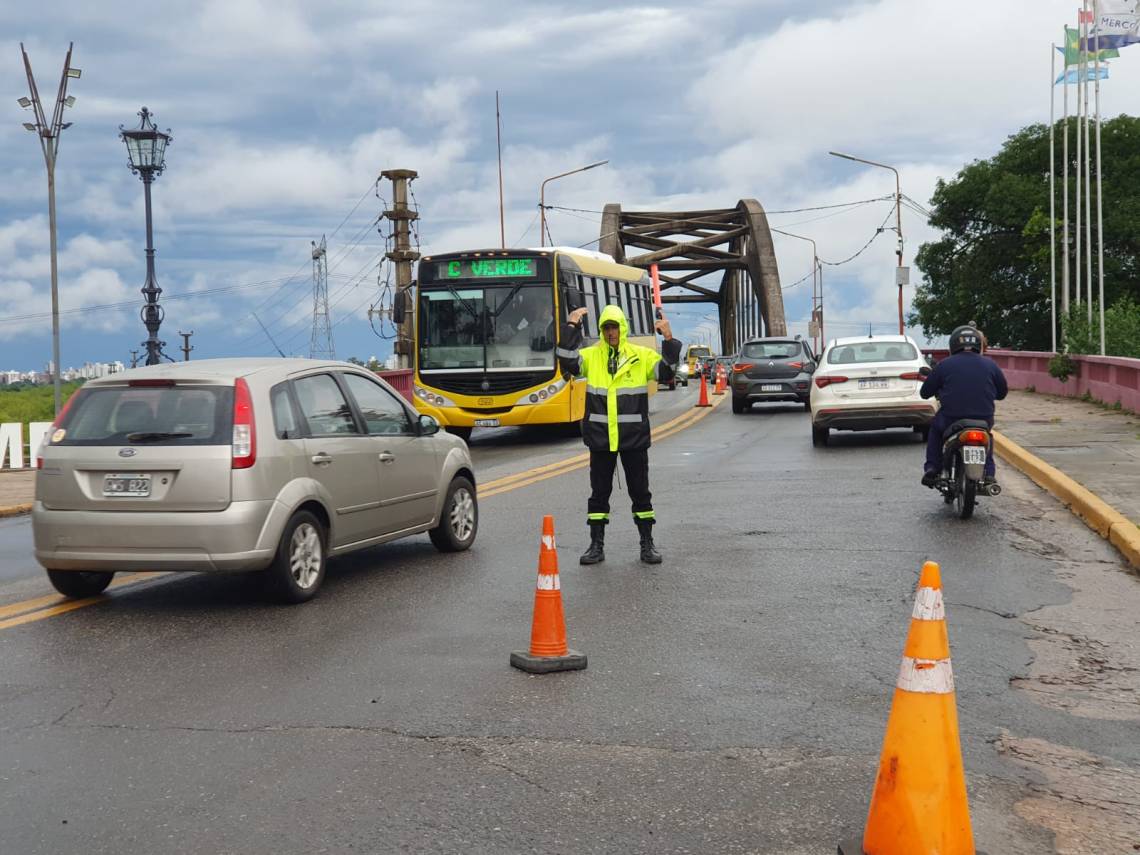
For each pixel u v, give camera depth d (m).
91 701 5.95
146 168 35.03
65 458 8.14
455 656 6.71
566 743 5.16
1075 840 4.13
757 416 29.03
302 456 8.41
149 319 35.25
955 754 3.71
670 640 6.97
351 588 8.83
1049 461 14.69
